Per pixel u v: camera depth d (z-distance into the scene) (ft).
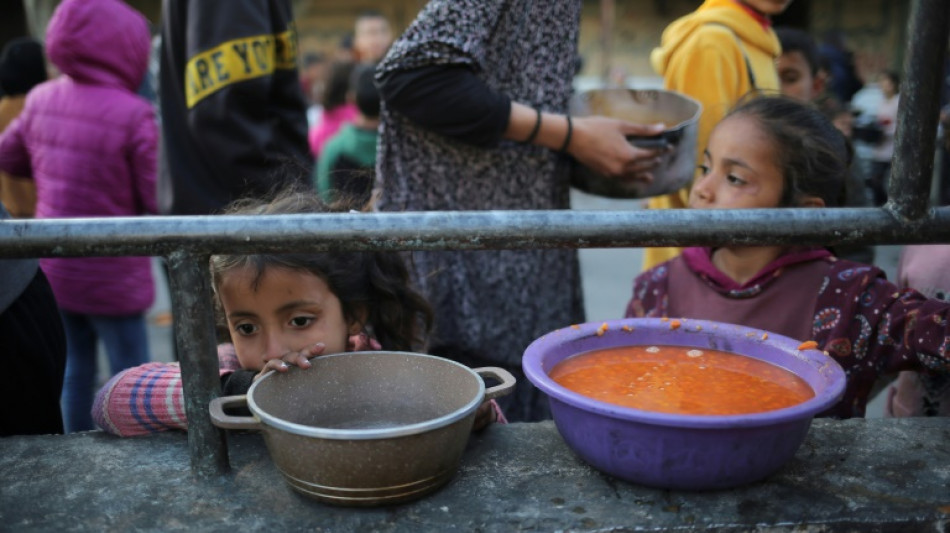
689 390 3.48
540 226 3.15
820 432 3.74
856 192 7.45
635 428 3.00
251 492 3.32
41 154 9.01
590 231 3.16
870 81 39.81
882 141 17.44
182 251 3.12
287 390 3.57
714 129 5.45
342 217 3.15
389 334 5.04
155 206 9.07
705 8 7.23
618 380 3.59
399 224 3.14
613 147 6.11
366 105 10.87
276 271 4.10
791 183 5.19
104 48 8.73
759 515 3.11
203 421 3.34
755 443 2.99
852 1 56.29
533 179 6.32
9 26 50.90
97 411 3.84
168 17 6.97
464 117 5.76
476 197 6.30
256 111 6.81
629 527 3.05
